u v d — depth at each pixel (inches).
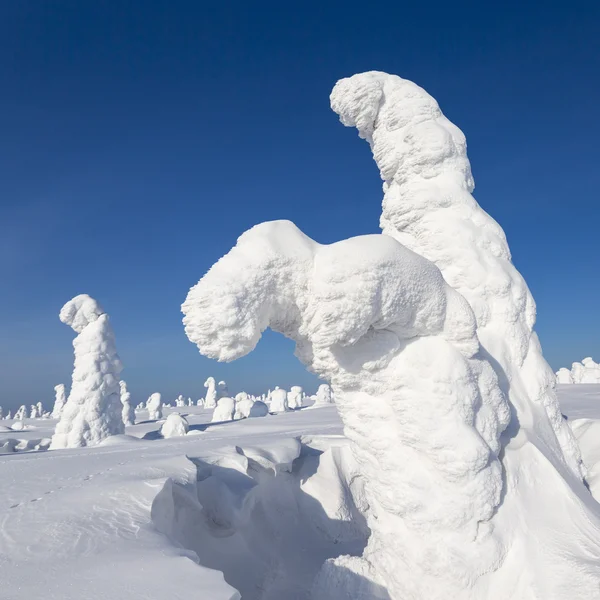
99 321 673.6
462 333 163.6
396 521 164.7
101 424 641.6
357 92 256.2
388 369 163.8
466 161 246.2
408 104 249.3
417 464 159.5
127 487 154.5
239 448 254.7
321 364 164.1
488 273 219.8
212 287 142.9
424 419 155.9
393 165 252.1
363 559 178.7
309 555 227.8
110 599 89.0
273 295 152.3
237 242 157.8
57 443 628.1
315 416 647.8
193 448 272.1
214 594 90.0
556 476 171.2
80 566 103.7
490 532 153.0
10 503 153.1
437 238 228.5
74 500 149.1
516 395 203.9
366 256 143.6
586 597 133.0
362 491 277.3
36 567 104.1
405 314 156.1
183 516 177.6
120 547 114.2
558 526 157.8
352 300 141.0
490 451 161.2
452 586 148.5
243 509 206.8
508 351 213.2
